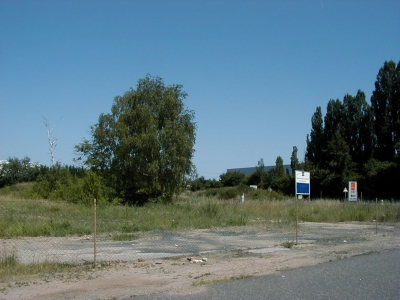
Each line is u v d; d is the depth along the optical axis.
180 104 49.06
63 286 9.44
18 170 77.88
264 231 21.91
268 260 13.17
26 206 33.31
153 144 45.69
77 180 45.62
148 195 46.44
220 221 25.00
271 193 66.19
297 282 9.73
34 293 8.79
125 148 46.28
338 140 67.44
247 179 100.31
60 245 16.17
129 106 48.56
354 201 41.75
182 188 47.91
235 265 12.27
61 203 39.06
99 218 27.17
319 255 14.18
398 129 64.31
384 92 65.88
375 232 21.84
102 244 16.64
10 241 17.11
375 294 8.59
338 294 8.59
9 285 9.47
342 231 22.50
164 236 19.28
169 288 9.29
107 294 8.73
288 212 31.66
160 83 49.19
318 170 69.12
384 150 66.12
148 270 11.44
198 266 12.10
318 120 74.31
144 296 8.53
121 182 47.00
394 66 65.88
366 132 67.56
